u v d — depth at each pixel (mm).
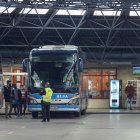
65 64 27531
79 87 27734
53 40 40875
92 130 20484
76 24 38312
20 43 40562
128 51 41438
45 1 30953
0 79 30266
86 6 32719
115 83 41719
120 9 33219
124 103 42469
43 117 25672
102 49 41625
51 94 25766
